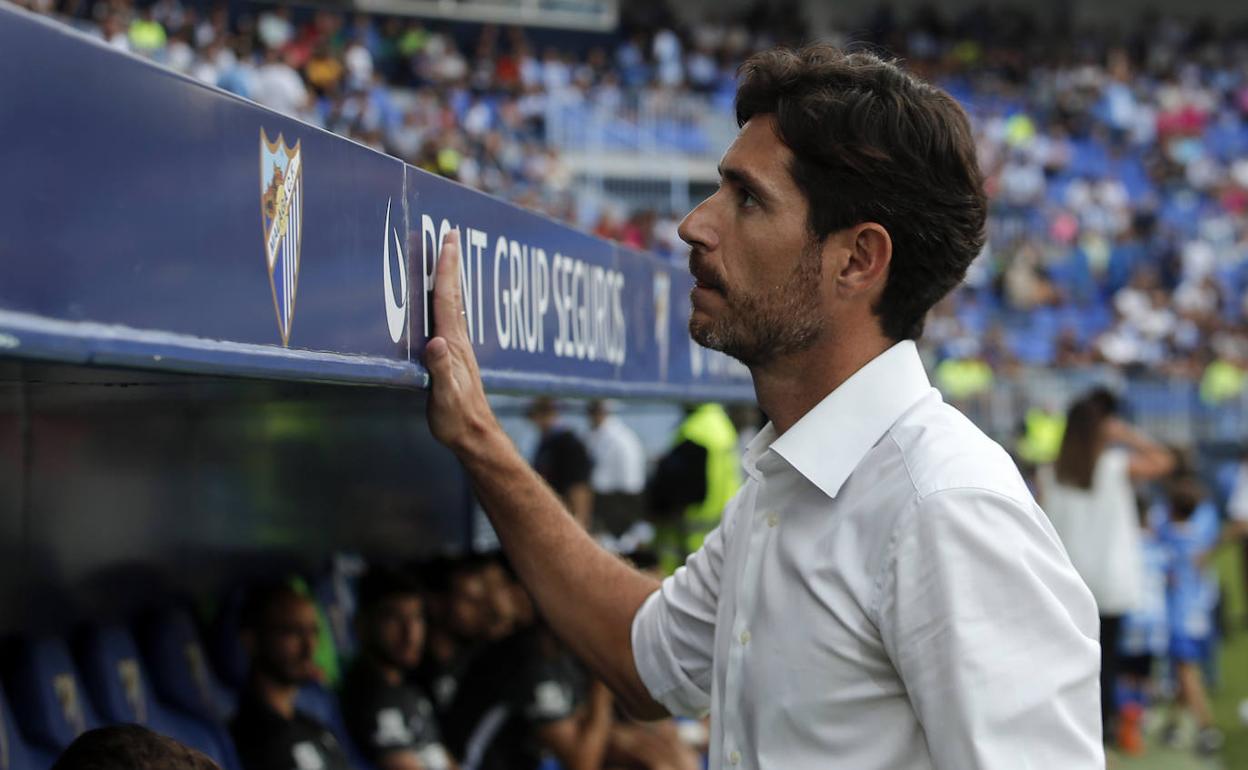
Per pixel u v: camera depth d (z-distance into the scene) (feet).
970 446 8.52
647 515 36.73
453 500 26.18
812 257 9.02
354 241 8.11
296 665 17.48
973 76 145.69
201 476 18.54
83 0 73.92
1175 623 45.83
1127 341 112.78
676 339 15.94
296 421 21.03
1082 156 138.51
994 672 7.92
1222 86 154.61
